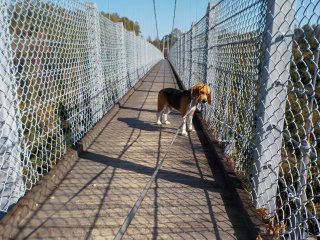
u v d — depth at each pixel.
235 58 3.42
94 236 2.21
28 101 2.91
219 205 2.67
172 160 3.73
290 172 2.08
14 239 2.15
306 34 1.78
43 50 2.99
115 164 3.58
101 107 5.58
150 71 20.39
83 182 3.08
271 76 2.19
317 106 1.72
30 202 2.51
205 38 5.66
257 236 2.10
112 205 2.63
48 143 3.20
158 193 2.87
